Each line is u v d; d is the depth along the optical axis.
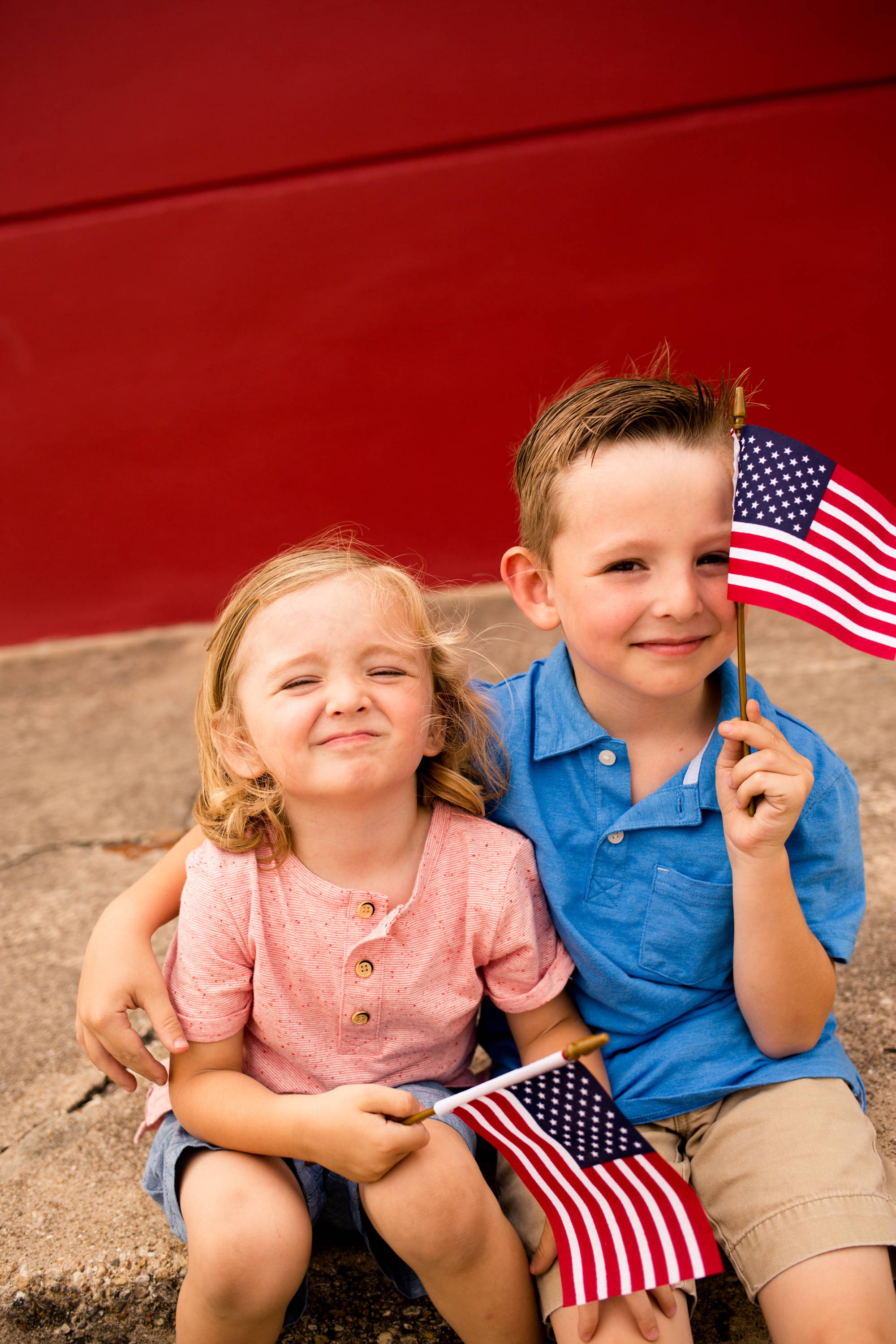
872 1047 1.71
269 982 1.32
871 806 2.43
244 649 1.37
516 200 3.82
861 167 3.66
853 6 3.54
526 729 1.49
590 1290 1.16
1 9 3.89
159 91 3.90
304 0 3.76
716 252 3.77
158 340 4.11
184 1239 1.36
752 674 3.21
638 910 1.41
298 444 4.13
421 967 1.34
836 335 3.78
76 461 4.25
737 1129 1.33
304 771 1.29
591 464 1.31
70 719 3.65
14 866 2.64
